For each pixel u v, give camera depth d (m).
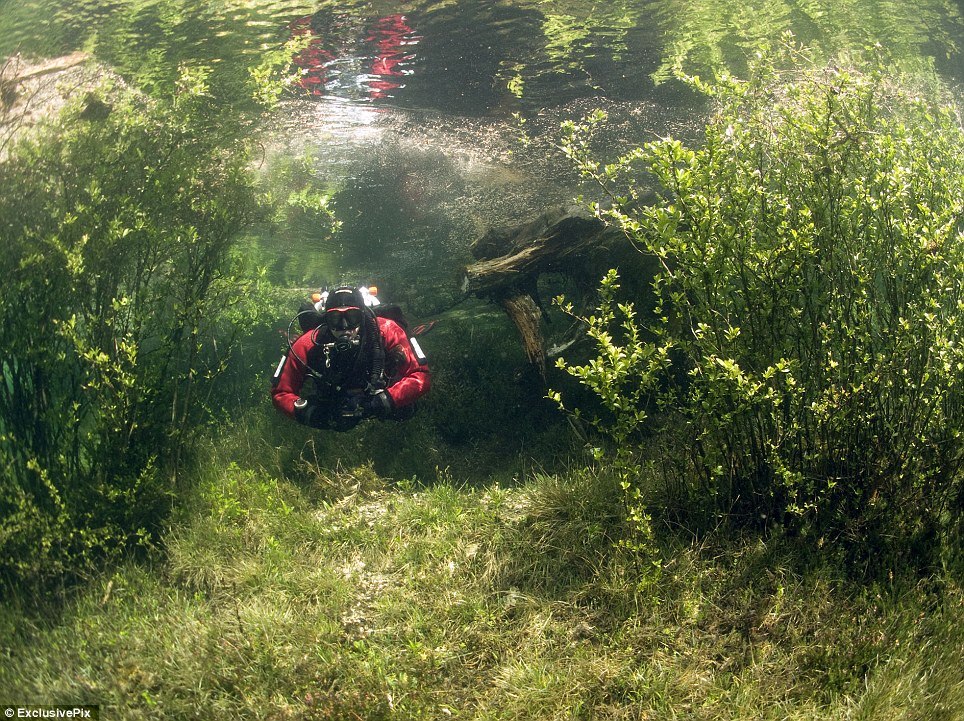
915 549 3.31
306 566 3.74
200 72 5.33
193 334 4.52
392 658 2.97
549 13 7.80
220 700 2.78
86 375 4.16
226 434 5.62
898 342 3.25
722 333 3.35
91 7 6.89
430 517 4.12
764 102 3.76
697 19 7.69
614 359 3.18
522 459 5.27
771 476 3.55
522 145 8.16
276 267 9.71
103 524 3.94
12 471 3.96
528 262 5.88
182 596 3.58
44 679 2.94
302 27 7.47
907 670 2.72
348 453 5.42
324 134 8.23
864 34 7.68
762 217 3.42
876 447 3.33
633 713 2.65
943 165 3.58
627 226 3.40
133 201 4.35
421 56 8.05
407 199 8.72
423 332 5.11
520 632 3.14
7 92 5.54
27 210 4.43
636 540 3.49
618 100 8.17
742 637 2.99
